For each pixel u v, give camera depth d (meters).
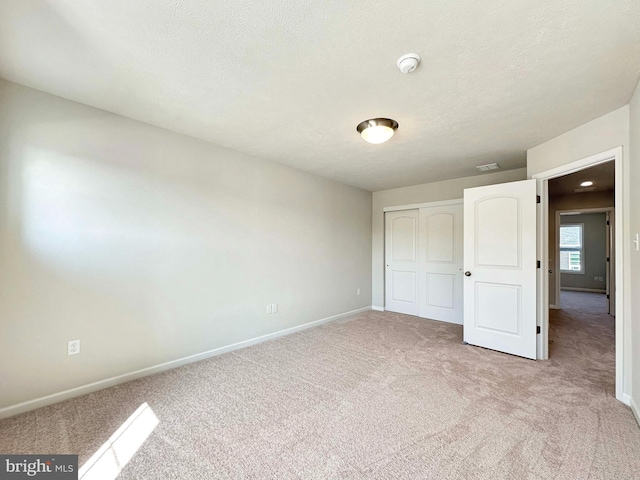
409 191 5.12
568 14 1.37
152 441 1.78
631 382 2.14
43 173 2.15
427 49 1.62
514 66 1.77
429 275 4.89
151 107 2.35
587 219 8.05
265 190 3.69
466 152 3.35
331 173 4.31
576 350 3.37
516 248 3.20
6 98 2.00
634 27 1.44
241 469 1.56
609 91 2.04
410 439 1.80
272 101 2.23
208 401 2.24
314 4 1.31
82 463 1.60
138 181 2.62
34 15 1.40
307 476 1.51
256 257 3.60
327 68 1.80
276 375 2.69
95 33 1.52
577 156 2.64
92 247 2.37
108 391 2.37
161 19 1.42
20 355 2.06
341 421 1.99
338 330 4.16
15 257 2.04
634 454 1.66
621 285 2.22
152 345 2.71
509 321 3.24
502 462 1.61
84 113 2.32
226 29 1.48
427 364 2.95
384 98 2.17
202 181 3.07
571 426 1.92
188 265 2.96
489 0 1.29
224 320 3.27
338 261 4.83
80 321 2.31
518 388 2.44
